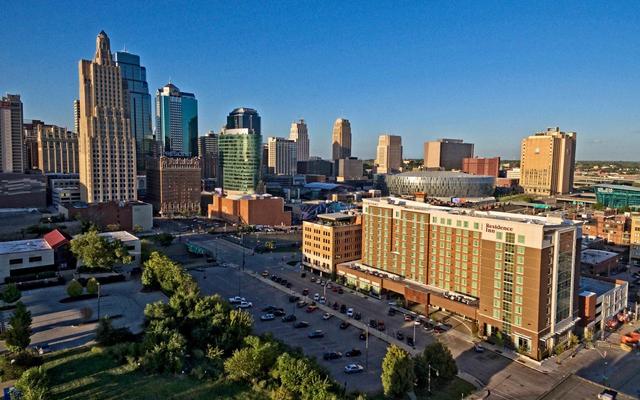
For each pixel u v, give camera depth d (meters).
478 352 121.19
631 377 109.69
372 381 105.19
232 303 159.25
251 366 91.44
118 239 182.50
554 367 113.88
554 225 128.25
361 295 171.50
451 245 151.25
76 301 141.75
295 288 181.88
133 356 97.94
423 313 151.38
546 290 119.31
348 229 197.50
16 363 92.81
